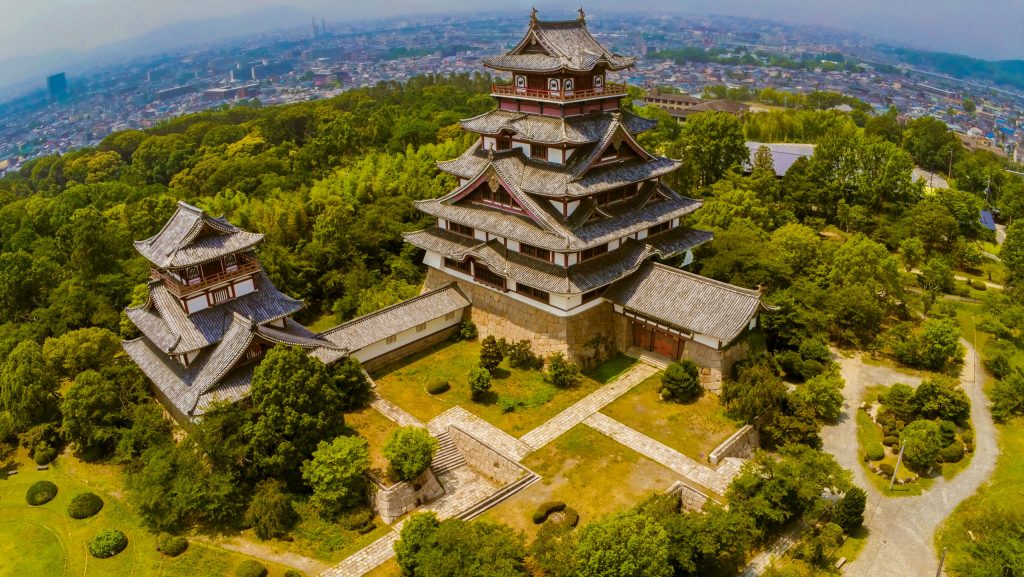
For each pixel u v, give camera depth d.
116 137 147.50
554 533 35.38
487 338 53.91
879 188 92.56
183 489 39.94
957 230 83.88
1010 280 77.25
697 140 98.06
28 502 44.12
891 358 61.66
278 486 41.47
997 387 54.22
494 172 53.94
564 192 50.34
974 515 42.88
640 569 32.66
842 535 40.91
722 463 43.81
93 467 47.59
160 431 47.00
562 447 45.75
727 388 48.41
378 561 38.19
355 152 118.25
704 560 35.75
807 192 93.38
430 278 64.81
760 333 56.22
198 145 138.50
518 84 56.84
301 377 42.78
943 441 49.31
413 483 42.19
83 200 97.44
